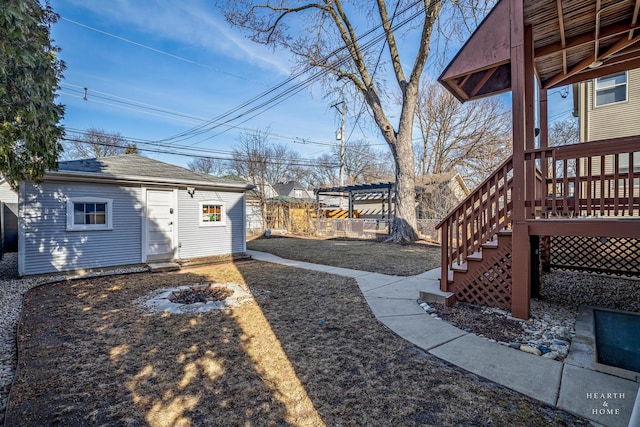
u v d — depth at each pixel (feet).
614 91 33.27
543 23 12.92
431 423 6.09
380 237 46.93
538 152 11.45
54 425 6.16
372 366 8.40
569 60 15.70
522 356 8.79
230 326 11.48
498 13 11.85
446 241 14.42
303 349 9.50
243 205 30.37
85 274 21.17
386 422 6.13
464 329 10.89
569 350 9.08
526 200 11.66
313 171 110.42
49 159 14.02
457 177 58.39
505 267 12.80
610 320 11.68
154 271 22.35
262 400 6.92
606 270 18.21
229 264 25.90
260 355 9.12
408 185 39.55
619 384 7.27
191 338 10.39
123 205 23.43
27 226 19.70
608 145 10.73
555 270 20.20
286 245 39.78
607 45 14.52
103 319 12.32
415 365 8.43
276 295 15.74
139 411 6.56
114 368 8.41
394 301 14.37
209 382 7.68
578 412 6.30
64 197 20.94
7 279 19.33
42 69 11.44
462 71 12.63
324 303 14.29
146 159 31.37
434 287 15.94
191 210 27.07
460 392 7.13
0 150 10.71
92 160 26.68
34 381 7.78
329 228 55.21
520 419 6.16
